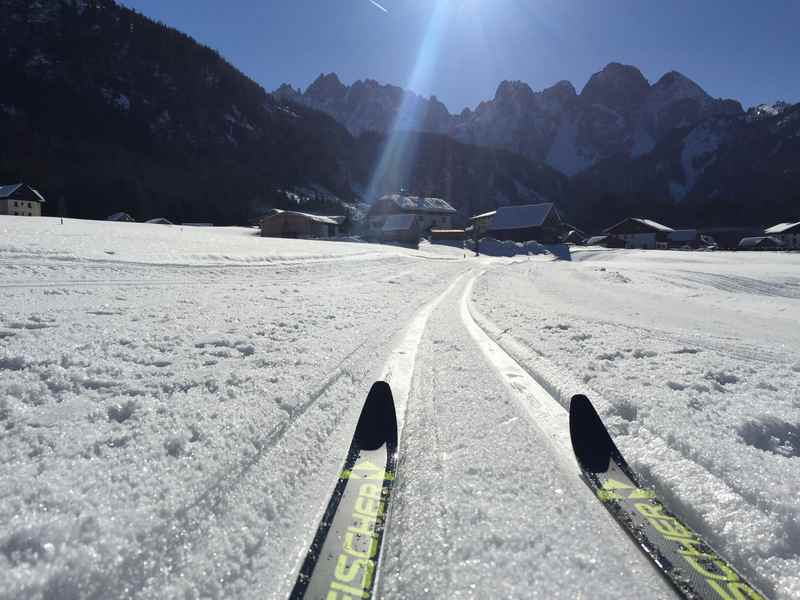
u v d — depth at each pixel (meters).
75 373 3.63
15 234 13.31
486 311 9.20
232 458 2.43
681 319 8.95
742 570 1.84
